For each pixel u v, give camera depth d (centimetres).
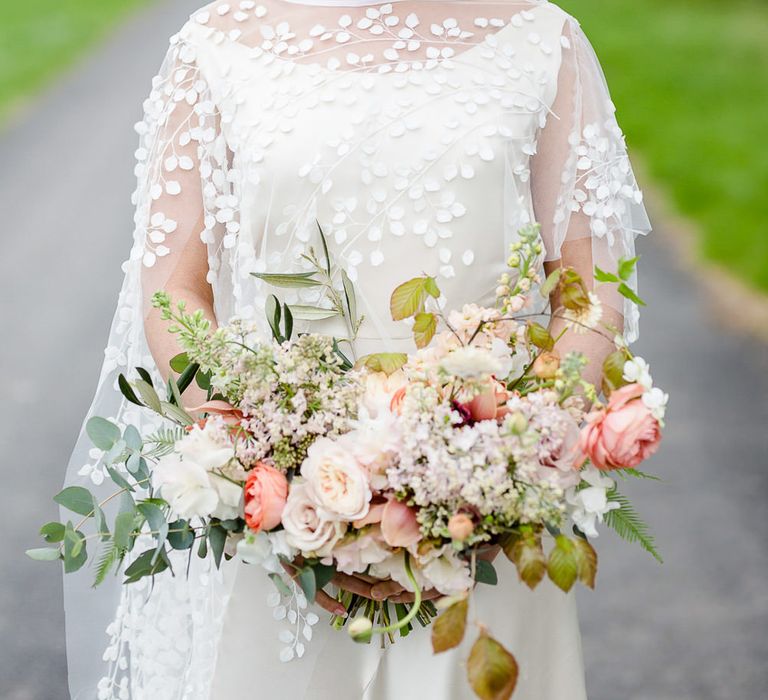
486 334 182
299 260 195
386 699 195
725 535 403
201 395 197
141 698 214
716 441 480
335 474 167
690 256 762
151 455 196
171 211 202
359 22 199
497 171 193
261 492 168
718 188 898
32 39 1752
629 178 208
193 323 176
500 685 153
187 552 208
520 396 179
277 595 193
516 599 192
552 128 201
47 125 1209
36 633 349
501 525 169
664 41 1636
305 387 176
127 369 212
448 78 196
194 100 203
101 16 2038
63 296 680
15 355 585
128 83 1417
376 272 193
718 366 568
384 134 192
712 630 349
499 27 201
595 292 197
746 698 318
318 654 195
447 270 193
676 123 1142
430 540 169
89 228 834
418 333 182
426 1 200
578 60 204
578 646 201
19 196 934
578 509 172
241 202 197
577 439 171
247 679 195
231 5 205
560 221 199
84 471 210
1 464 459
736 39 1680
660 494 434
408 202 192
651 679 326
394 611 193
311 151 192
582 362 169
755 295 667
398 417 169
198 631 204
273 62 199
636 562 388
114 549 182
